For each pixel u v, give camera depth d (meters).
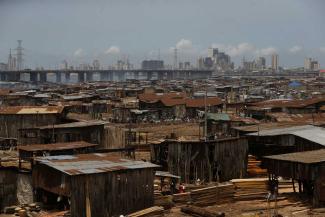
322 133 51.88
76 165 34.97
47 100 131.75
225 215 35.59
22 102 129.00
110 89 181.12
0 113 71.56
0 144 70.94
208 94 156.25
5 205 38.88
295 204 37.81
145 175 35.50
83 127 60.34
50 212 35.62
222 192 39.34
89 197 32.62
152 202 35.97
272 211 36.31
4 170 39.12
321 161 37.09
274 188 39.78
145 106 110.56
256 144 52.34
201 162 46.34
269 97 155.38
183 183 45.69
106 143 62.41
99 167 34.44
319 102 101.12
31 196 38.72
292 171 38.00
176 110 107.81
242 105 115.62
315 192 37.00
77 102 118.31
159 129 87.81
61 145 47.50
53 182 35.16
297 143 49.84
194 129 87.50
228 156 47.28
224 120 73.88
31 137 59.81
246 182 40.44
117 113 102.62
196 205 37.97
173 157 47.53
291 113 95.12
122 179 34.22
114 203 33.78
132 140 69.38
